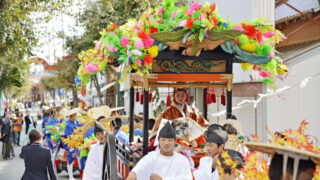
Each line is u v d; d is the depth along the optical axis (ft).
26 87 174.81
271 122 28.40
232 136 13.78
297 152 5.57
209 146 11.30
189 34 14.99
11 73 81.05
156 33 14.74
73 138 28.14
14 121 56.24
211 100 20.68
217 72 16.56
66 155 31.76
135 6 45.37
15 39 36.70
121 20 47.39
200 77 16.37
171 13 15.71
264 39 16.42
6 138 42.68
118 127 21.06
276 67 17.72
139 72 15.07
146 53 15.05
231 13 35.32
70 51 60.18
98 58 16.85
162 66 16.17
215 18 14.88
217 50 16.26
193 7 14.66
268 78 18.28
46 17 38.70
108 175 14.29
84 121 30.17
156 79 16.02
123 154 19.31
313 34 27.99
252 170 7.18
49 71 93.25
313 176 5.60
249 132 30.71
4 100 85.56
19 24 37.52
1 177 31.73
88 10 52.54
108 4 46.68
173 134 11.80
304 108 27.27
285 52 30.68
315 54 27.35
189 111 19.76
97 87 61.93
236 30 15.01
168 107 19.21
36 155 18.22
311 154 5.42
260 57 15.99
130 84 19.79
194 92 39.78
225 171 9.30
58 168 32.32
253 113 30.17
